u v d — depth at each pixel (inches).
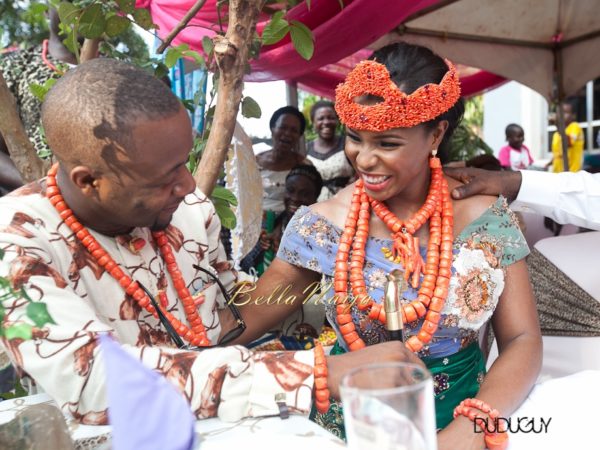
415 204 54.9
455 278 52.4
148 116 37.2
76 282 42.2
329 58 107.7
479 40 167.0
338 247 55.1
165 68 72.4
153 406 22.5
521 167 278.1
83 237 42.3
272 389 37.1
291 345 67.5
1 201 41.3
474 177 56.7
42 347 35.7
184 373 36.8
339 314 53.3
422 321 52.6
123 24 61.9
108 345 22.8
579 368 67.9
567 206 63.5
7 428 35.0
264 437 34.3
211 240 53.0
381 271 53.6
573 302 70.1
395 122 47.2
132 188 38.9
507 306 54.2
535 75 179.9
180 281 47.4
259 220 83.6
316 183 128.4
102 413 36.1
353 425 24.4
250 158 81.5
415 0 96.5
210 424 36.8
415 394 24.5
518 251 54.2
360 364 38.6
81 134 37.3
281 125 150.2
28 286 36.7
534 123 341.7
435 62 49.9
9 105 58.9
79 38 80.6
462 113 54.0
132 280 44.7
